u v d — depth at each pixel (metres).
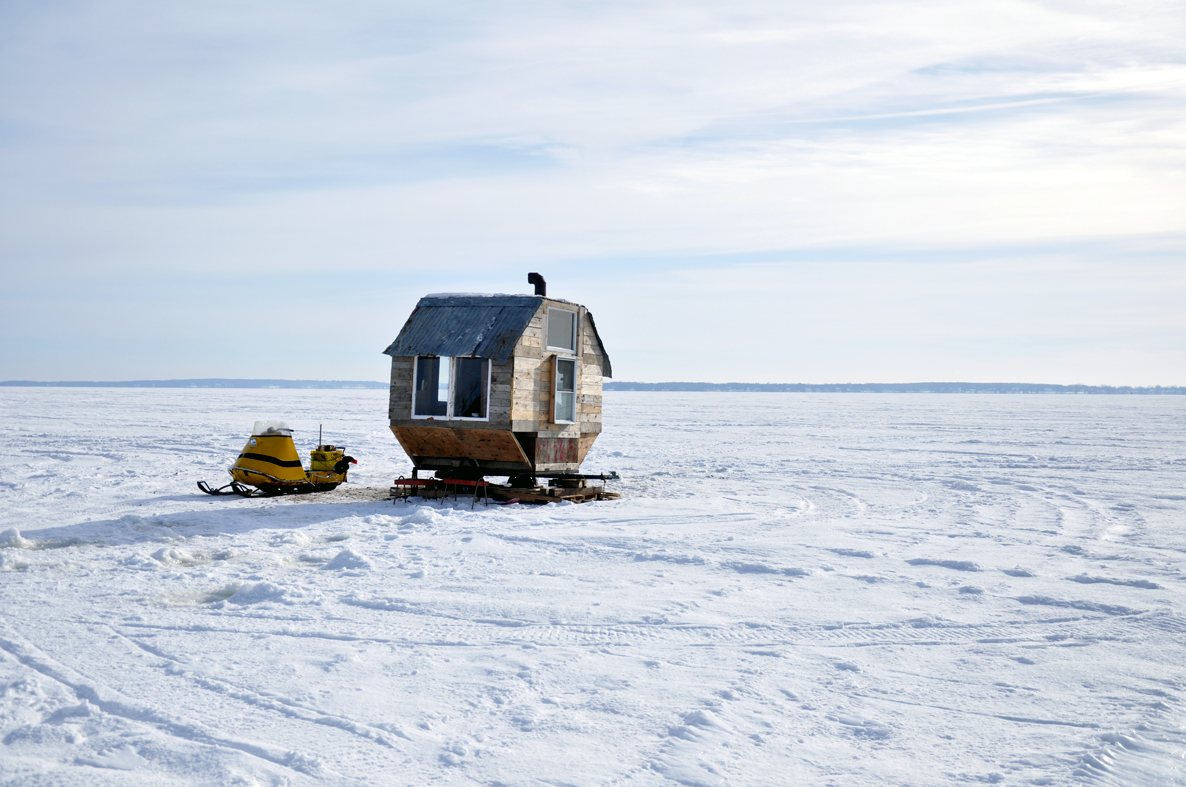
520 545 11.50
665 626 7.52
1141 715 5.51
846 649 6.93
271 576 9.49
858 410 88.94
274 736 4.97
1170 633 7.48
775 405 108.75
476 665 6.39
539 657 6.60
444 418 17.00
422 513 13.93
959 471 23.83
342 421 51.03
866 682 6.12
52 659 6.36
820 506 16.28
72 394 125.00
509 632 7.29
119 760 4.60
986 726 5.31
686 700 5.69
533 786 4.40
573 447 18.64
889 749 4.94
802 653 6.81
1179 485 20.41
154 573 9.54
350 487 18.69
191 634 7.12
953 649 6.96
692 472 23.34
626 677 6.15
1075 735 5.17
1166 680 6.23
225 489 17.45
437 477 17.92
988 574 9.85
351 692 5.74
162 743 4.83
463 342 16.88
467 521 13.66
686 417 67.94
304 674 6.11
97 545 11.15
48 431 36.38
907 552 11.24
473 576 9.55
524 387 16.86
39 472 19.91
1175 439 40.16
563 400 18.19
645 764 4.68
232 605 8.14
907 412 83.06
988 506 16.48
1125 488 19.73
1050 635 7.38
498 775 4.52
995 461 27.30
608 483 20.00
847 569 10.06
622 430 47.03
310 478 17.48
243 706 5.45
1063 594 8.80
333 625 7.46
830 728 5.25
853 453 30.73
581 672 6.25
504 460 17.14
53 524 12.59
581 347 18.73
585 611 7.98
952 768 4.68
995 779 4.54
